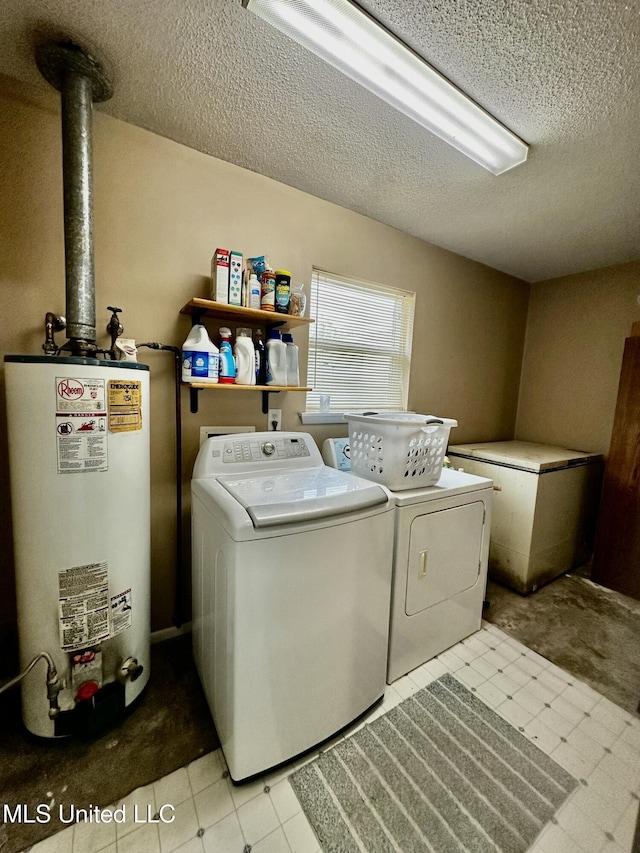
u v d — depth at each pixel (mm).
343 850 968
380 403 2514
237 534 1018
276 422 2008
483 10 990
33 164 1349
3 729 1279
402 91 1243
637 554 2279
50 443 1097
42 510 1117
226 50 1148
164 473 1709
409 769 1187
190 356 1566
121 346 1465
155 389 1646
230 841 980
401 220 2258
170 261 1629
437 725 1353
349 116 1418
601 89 1216
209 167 1683
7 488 1395
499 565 2445
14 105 1306
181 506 1749
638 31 1016
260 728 1106
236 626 1040
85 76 1218
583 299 2971
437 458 1684
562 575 2580
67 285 1232
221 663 1170
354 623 1275
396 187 1896
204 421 1790
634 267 2684
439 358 2762
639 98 1245
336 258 2123
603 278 2850
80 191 1225
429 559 1589
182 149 1615
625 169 1648
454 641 1796
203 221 1688
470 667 1652
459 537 1712
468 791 1123
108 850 953
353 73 1177
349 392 2359
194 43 1126
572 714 1414
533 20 1011
